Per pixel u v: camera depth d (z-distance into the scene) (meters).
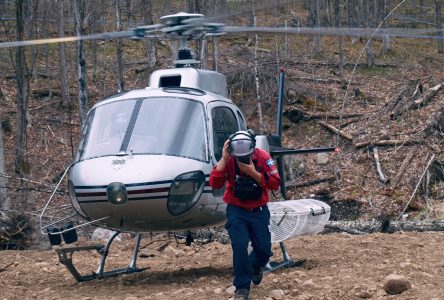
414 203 23.70
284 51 35.44
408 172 25.61
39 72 34.97
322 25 38.72
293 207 10.26
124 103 9.53
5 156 26.56
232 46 35.72
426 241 12.47
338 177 26.11
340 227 19.41
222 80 10.60
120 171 8.70
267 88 31.41
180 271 10.36
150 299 8.06
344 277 8.85
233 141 7.53
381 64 36.62
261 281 8.70
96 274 9.91
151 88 9.90
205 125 9.30
